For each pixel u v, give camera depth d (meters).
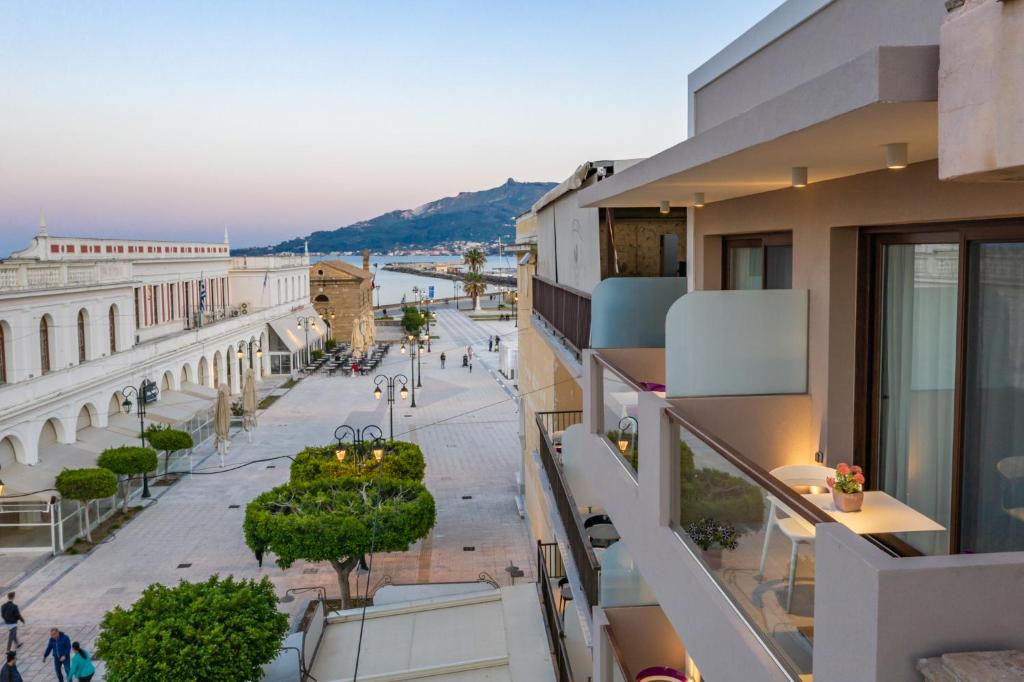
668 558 4.71
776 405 5.70
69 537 24.05
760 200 6.78
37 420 25.81
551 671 14.23
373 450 22.09
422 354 72.00
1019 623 2.26
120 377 33.06
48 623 18.45
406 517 18.20
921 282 4.79
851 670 2.41
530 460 22.33
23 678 15.95
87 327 31.89
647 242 12.91
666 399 5.70
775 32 6.11
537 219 19.48
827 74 3.06
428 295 173.88
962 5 2.53
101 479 23.38
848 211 5.21
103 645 12.77
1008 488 3.92
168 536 24.58
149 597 13.45
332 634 16.64
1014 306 3.89
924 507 4.80
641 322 8.55
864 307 5.38
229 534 24.78
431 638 16.11
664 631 7.69
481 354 71.50
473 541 24.02
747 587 3.60
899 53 2.71
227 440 33.62
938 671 2.17
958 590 2.25
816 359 5.64
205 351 45.06
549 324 15.16
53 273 29.42
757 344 5.72
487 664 14.80
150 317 43.75
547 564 16.67
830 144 3.73
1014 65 2.28
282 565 17.88
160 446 29.20
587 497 11.78
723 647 3.77
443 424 41.44
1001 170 2.38
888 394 5.18
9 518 24.75
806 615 3.03
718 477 3.98
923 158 4.18
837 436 5.48
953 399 4.50
